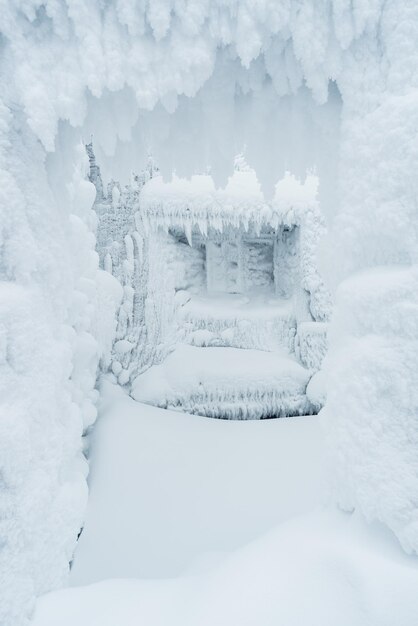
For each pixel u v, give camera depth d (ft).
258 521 12.85
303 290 21.39
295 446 16.47
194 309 22.48
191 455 15.89
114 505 13.51
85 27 4.92
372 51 5.22
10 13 4.78
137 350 21.70
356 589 4.04
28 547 4.99
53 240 6.20
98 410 18.57
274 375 20.06
